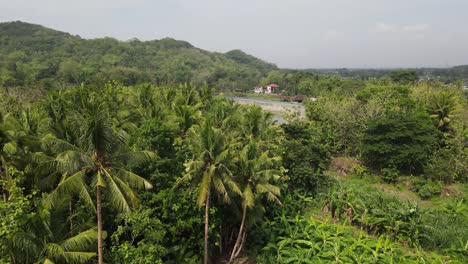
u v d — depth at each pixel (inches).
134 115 1373.0
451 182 1545.3
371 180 1614.2
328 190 1375.5
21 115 1176.8
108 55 6811.0
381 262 900.6
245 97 6043.3
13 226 490.9
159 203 832.9
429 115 1914.4
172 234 841.5
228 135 1171.9
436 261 912.3
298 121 1785.2
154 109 1411.2
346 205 1205.7
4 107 1397.6
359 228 1147.9
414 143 1574.8
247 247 1051.3
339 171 1720.0
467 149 1573.6
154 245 723.4
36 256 517.7
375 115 1849.2
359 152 1819.6
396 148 1566.2
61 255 523.8
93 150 587.8
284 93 6087.6
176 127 1187.9
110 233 768.9
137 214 702.5
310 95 4685.0
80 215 683.4
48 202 546.3
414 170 1644.9
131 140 904.9
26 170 749.3
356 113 1907.0
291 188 1379.2
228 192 869.2
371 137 1631.4
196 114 1504.7
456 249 1000.2
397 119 1653.5
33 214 526.0
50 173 729.6
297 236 1032.2
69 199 602.9
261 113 1627.7
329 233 1017.5
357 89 3366.1
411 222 1050.1
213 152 794.2
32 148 822.5
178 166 933.8
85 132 573.9
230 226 1025.5
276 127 1512.1
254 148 930.1
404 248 1022.4
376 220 1089.4
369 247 940.6
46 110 1165.7
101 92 2112.5
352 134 1868.8
